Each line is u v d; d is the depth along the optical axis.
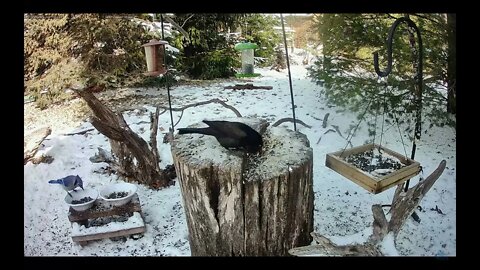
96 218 2.72
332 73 3.74
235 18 5.27
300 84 4.78
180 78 5.28
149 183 3.25
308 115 4.02
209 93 4.76
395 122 3.54
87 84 4.82
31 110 4.37
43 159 3.47
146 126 4.04
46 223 2.81
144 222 2.80
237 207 2.03
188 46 5.33
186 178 2.07
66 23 4.68
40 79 4.65
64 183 2.77
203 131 2.16
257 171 2.03
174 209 2.96
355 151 2.33
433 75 3.33
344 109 3.83
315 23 3.85
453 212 2.63
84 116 4.23
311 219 2.32
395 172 2.05
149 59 3.06
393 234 2.15
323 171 3.35
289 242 2.16
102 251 2.57
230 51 5.39
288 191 2.04
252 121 2.58
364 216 2.80
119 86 4.94
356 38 3.49
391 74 3.43
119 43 4.91
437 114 3.37
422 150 3.22
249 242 2.11
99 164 3.46
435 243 2.40
